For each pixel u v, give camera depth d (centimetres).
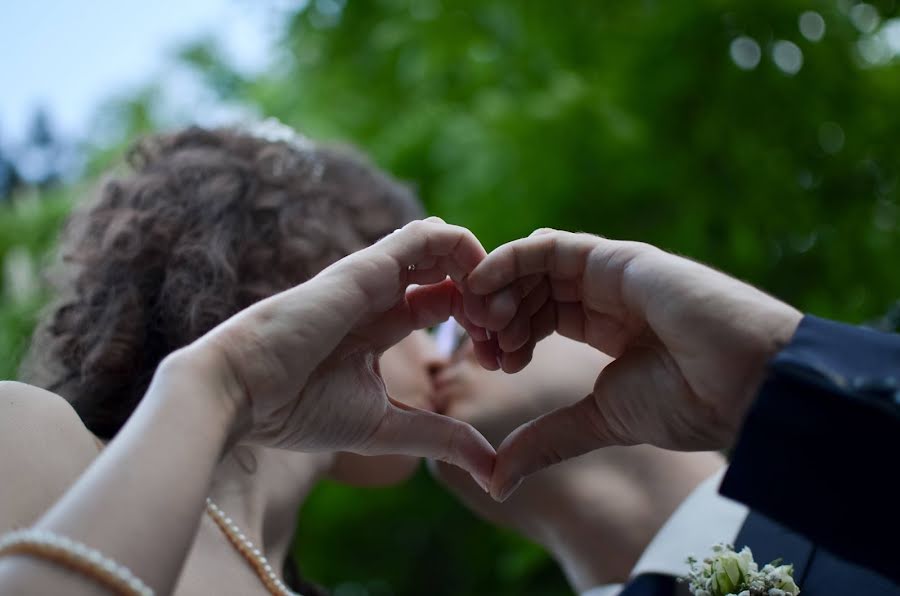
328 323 68
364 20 209
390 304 71
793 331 65
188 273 88
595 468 98
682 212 162
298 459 91
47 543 57
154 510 59
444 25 183
